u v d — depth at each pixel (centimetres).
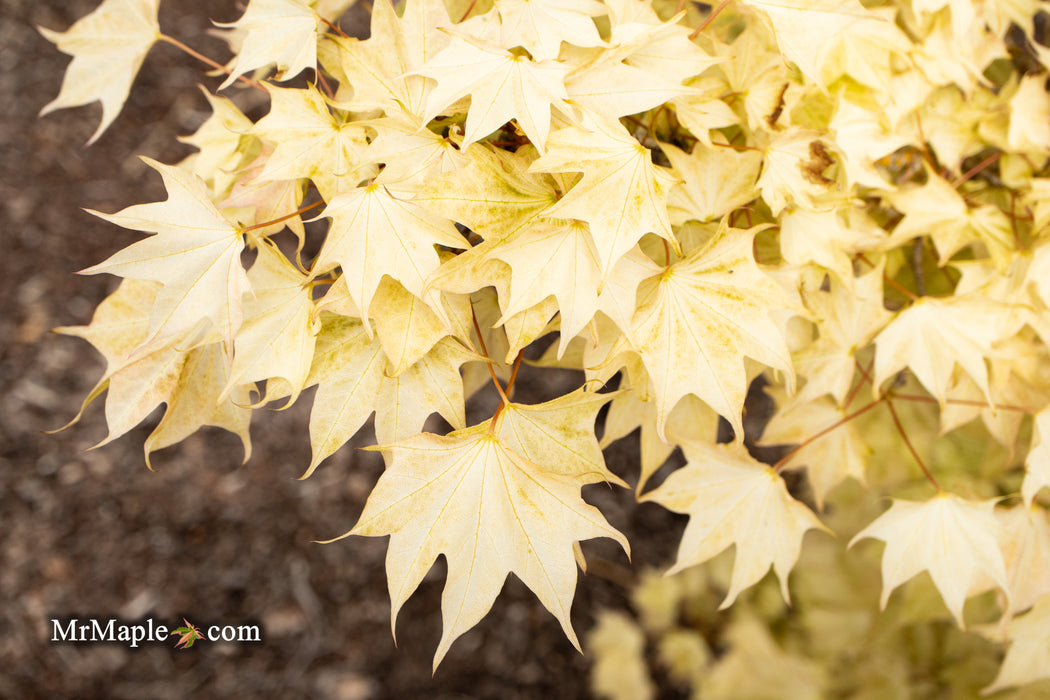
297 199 52
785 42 52
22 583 121
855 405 63
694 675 94
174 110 157
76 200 146
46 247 142
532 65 50
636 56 52
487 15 51
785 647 85
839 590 83
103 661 116
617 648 99
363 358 52
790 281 54
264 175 51
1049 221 58
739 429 52
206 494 130
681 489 56
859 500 82
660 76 50
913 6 57
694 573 102
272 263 51
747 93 55
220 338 51
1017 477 70
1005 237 58
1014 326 57
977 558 57
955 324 56
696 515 56
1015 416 60
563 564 51
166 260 51
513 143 53
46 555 123
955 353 56
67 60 157
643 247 56
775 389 62
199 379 54
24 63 155
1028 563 58
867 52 58
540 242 50
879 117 57
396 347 50
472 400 134
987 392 56
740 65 55
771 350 52
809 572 85
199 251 51
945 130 60
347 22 153
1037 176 60
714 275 52
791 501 56
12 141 149
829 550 85
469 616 51
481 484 51
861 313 57
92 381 135
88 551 124
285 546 127
